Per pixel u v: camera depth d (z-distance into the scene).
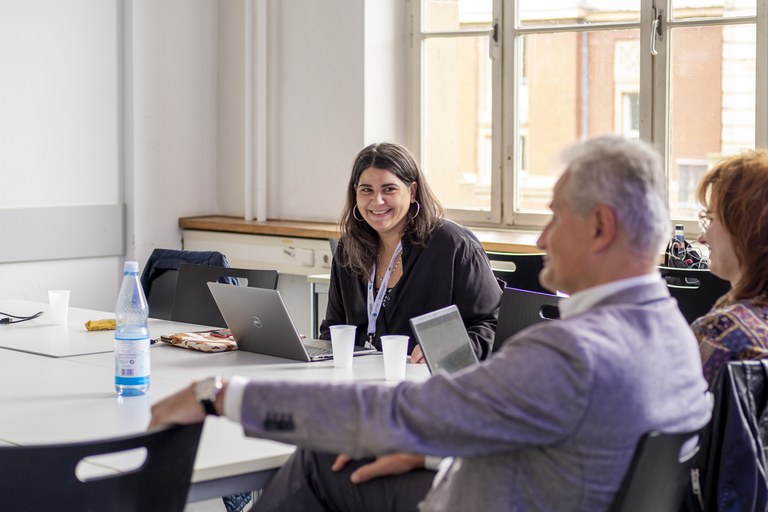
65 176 4.98
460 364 2.27
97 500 1.45
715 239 2.02
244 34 5.36
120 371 2.19
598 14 4.60
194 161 5.46
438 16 5.06
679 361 1.46
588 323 1.39
